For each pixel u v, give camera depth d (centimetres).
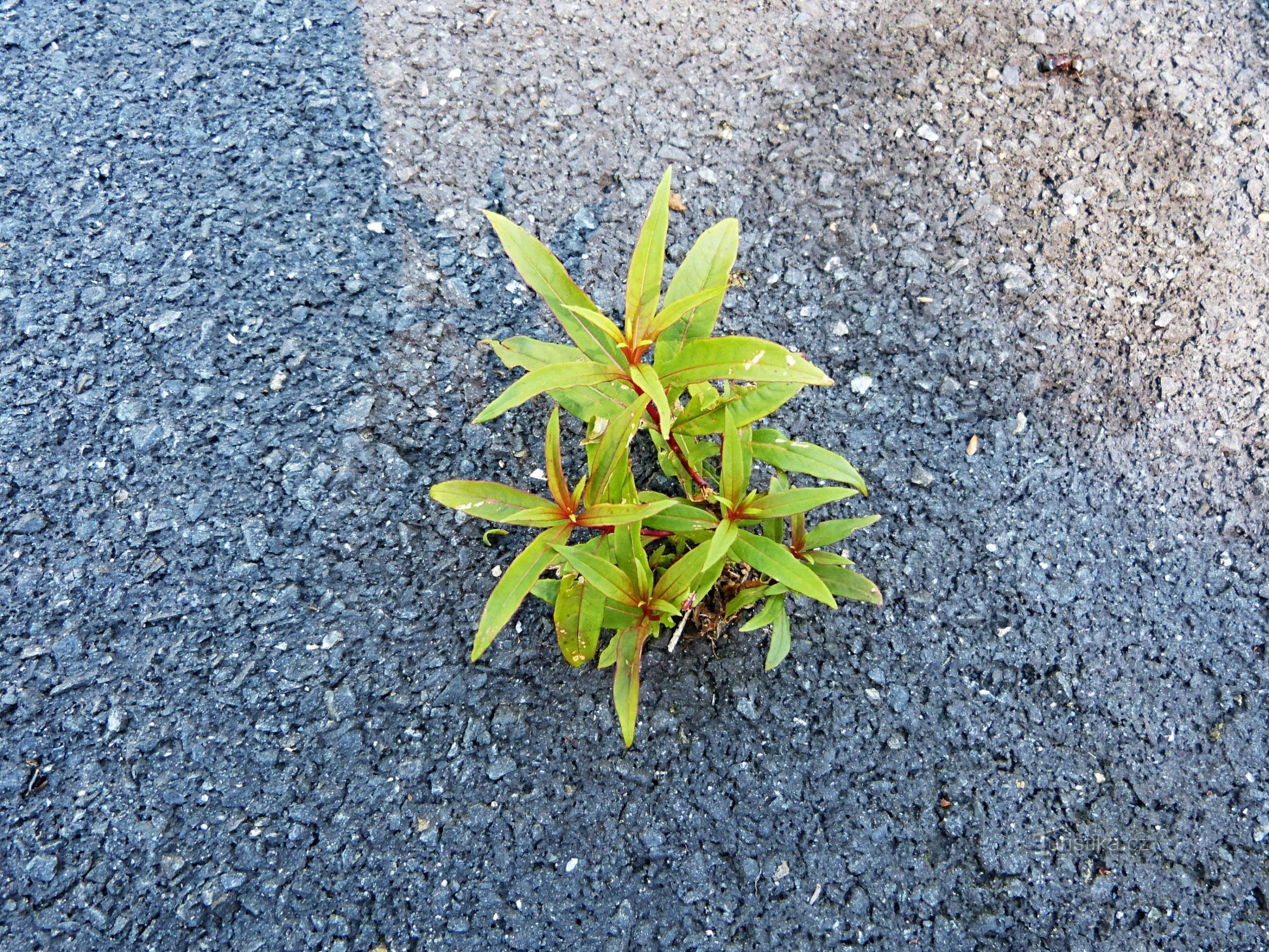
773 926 56
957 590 62
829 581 55
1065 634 61
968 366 66
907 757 59
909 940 55
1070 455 65
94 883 55
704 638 61
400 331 67
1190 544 63
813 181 71
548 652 60
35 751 58
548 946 55
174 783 57
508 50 75
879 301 68
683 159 71
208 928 55
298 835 57
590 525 49
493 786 58
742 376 46
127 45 75
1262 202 70
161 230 69
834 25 76
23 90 73
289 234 69
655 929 55
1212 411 65
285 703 59
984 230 69
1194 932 55
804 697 60
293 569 61
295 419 64
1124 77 74
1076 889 56
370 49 75
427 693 59
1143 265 68
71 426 64
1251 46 75
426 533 63
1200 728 59
